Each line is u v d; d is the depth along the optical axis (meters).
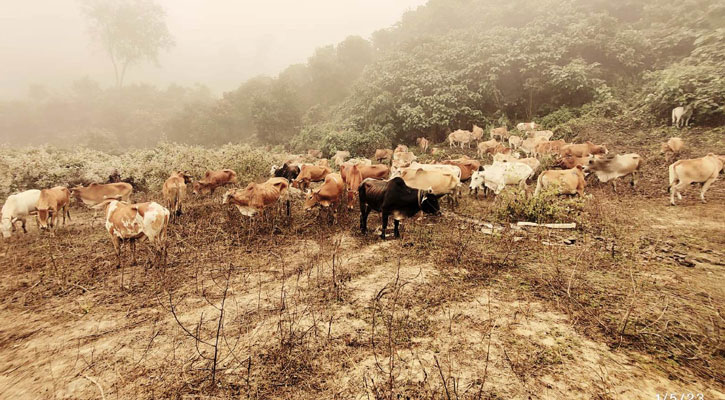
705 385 2.45
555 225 6.16
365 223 6.55
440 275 4.52
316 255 5.48
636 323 3.21
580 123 14.63
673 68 13.57
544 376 2.61
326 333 3.32
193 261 5.34
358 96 22.22
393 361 2.87
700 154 9.66
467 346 3.03
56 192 6.82
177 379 2.76
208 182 9.09
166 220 5.03
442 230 6.50
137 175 10.18
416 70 19.42
